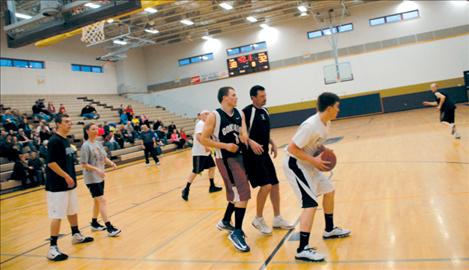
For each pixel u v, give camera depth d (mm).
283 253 2691
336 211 3562
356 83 18812
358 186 4512
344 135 11109
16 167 9281
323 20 19219
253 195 4883
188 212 4465
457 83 17188
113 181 8492
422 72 17750
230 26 19328
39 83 16266
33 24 8391
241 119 3096
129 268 2859
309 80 19562
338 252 2559
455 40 17172
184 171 8703
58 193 3355
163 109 21812
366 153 7109
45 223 5070
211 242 3209
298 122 19797
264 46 20297
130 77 21375
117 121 16500
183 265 2756
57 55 17391
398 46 18062
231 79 20828
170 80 22062
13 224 5273
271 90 20188
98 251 3406
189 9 15836
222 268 2586
